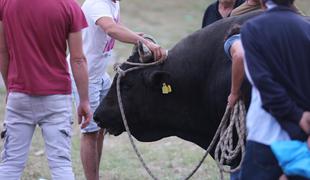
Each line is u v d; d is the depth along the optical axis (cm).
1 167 1034
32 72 1006
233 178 964
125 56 2769
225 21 1049
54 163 1020
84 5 1198
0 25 1026
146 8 4016
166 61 1078
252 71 780
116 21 1209
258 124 806
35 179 1476
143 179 1483
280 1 802
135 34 1123
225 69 1009
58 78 1016
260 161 805
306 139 784
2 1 1017
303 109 788
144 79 1081
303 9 3844
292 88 786
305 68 792
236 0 1315
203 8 4091
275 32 788
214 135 1055
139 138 1135
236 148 931
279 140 793
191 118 1076
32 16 997
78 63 1023
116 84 1109
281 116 774
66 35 1016
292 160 781
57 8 999
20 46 1005
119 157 1652
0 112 2028
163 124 1102
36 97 1012
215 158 998
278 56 784
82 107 1038
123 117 1096
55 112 1020
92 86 1238
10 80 1025
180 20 3766
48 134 1023
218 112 1031
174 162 1614
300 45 791
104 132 1250
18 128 1027
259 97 802
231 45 913
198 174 1514
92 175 1273
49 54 1009
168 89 1056
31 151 1695
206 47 1043
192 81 1050
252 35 789
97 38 1209
